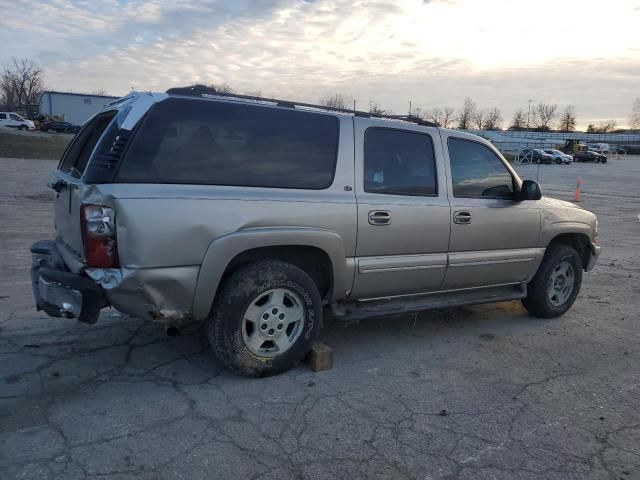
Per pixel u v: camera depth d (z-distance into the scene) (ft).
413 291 14.90
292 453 9.62
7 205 39.42
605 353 15.44
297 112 12.94
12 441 9.56
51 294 11.21
